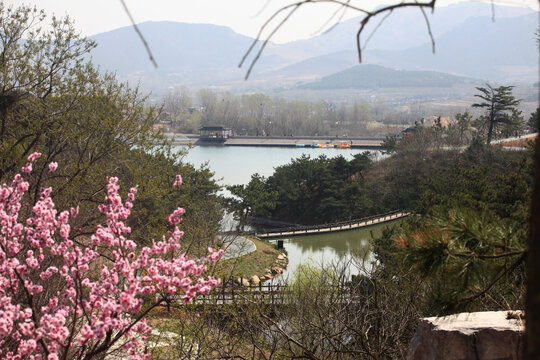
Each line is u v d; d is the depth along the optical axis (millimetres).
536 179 2428
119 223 7699
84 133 18906
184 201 24328
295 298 14773
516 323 6984
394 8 2414
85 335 6465
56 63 19094
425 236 5086
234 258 26516
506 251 4957
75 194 16703
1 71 17875
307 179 80875
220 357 12070
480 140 76625
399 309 12320
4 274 7414
